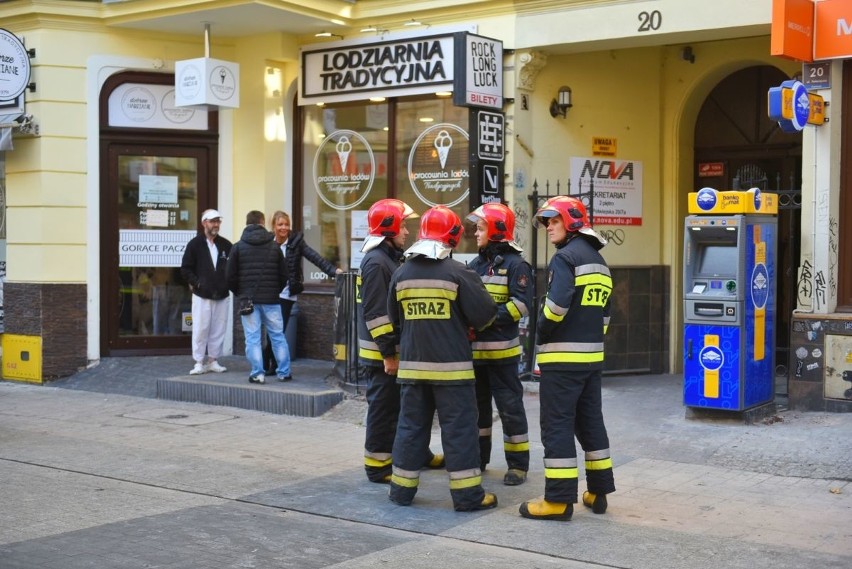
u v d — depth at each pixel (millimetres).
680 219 12250
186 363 12852
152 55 12969
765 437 8562
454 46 10672
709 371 8945
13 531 6461
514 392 7648
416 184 12031
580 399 6832
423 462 7145
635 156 12047
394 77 11938
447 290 6848
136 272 13102
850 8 8945
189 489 7574
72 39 12617
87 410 10781
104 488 7598
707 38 10422
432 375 6887
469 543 6289
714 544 6188
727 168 12305
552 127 11477
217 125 13227
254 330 10938
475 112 10812
